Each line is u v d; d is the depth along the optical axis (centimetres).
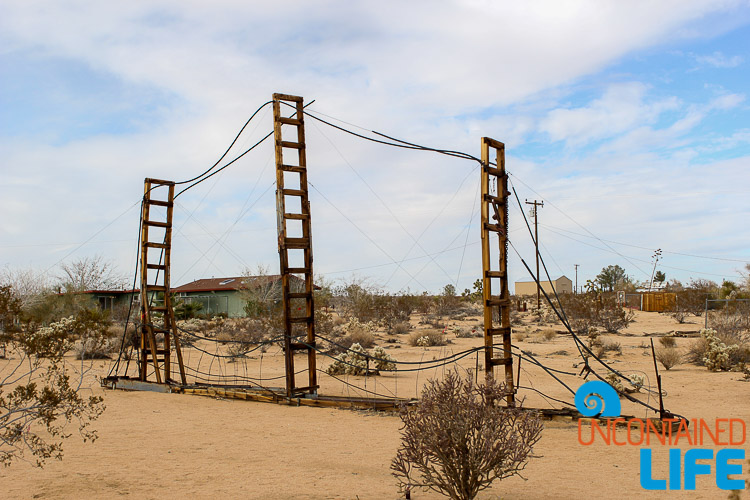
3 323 843
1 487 750
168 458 920
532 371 2066
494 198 1328
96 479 790
